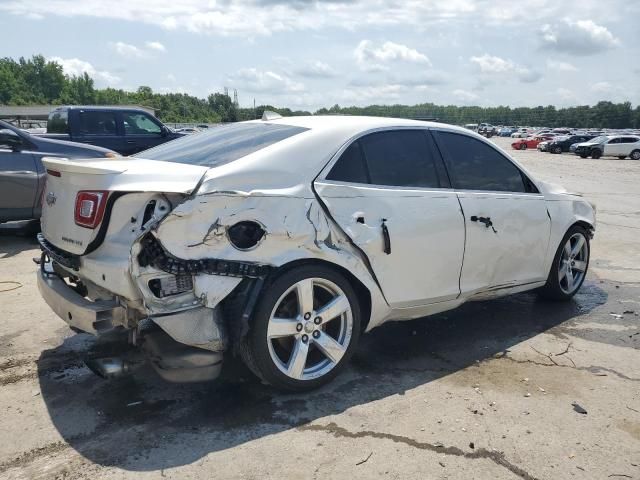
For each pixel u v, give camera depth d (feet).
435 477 9.05
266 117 14.32
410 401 11.51
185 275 10.18
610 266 23.41
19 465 9.25
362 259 12.01
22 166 23.89
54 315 15.99
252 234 10.69
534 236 15.92
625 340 15.14
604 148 125.49
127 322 10.52
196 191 10.20
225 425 10.52
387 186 12.67
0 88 399.24
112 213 10.19
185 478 8.96
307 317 11.45
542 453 9.78
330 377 11.93
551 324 16.24
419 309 13.44
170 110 393.50
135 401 11.36
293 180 11.38
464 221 13.79
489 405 11.42
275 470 9.18
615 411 11.30
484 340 14.93
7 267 21.03
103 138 40.19
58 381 12.18
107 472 9.09
